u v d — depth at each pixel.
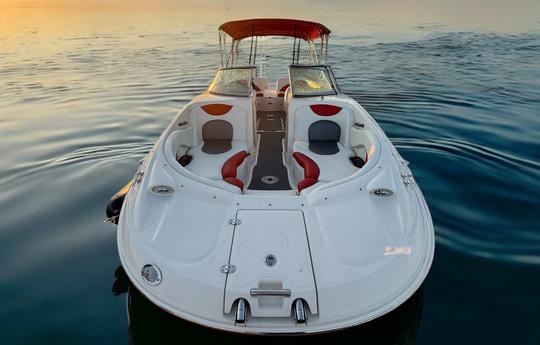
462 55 13.56
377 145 3.36
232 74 4.80
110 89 9.95
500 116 7.18
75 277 3.04
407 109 7.70
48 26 26.48
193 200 2.73
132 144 6.11
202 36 20.42
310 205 2.67
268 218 2.54
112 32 22.67
